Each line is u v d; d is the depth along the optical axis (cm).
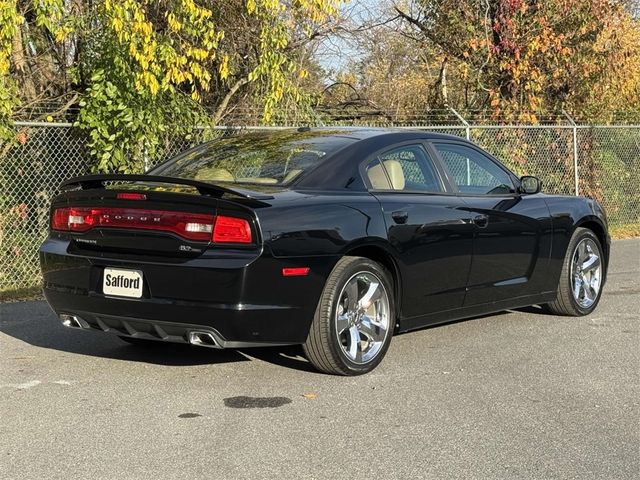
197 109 1080
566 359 600
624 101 1759
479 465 392
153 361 586
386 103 2336
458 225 609
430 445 419
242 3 1174
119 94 977
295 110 1241
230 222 486
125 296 504
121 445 416
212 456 400
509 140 1458
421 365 580
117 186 545
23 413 467
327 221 518
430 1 1711
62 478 373
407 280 575
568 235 728
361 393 509
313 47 1557
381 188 575
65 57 1183
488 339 664
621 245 1335
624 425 454
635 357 607
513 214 665
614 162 1574
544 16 1596
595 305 768
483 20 1644
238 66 1290
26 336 671
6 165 966
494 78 1639
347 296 538
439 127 1295
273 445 416
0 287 938
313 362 539
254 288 483
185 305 486
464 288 625
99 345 639
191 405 483
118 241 513
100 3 988
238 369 564
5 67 909
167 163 629
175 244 493
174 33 1081
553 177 1494
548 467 390
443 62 1744
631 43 1703
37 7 947
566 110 1673
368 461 396
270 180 553
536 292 705
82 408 477
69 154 1010
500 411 476
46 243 554
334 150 574
